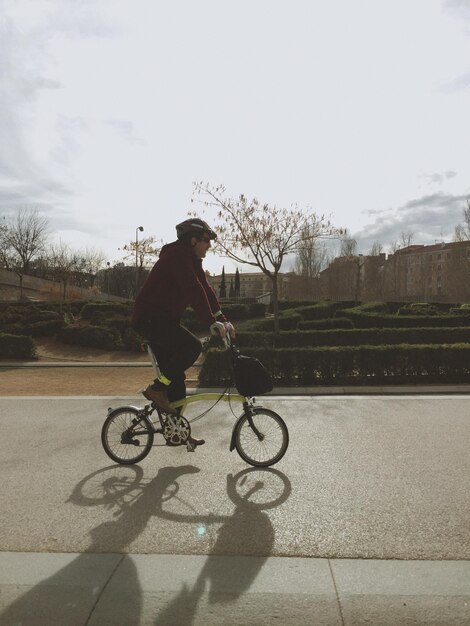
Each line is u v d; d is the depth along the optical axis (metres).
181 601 2.45
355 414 6.62
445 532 3.20
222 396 4.56
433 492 3.88
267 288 146.50
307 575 2.69
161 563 2.84
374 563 2.81
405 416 6.46
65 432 5.96
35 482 4.24
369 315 22.38
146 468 4.55
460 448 5.01
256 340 14.57
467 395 8.15
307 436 5.54
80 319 27.33
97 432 5.93
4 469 4.61
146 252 30.84
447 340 15.14
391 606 2.40
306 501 3.74
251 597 2.48
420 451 4.93
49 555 2.96
